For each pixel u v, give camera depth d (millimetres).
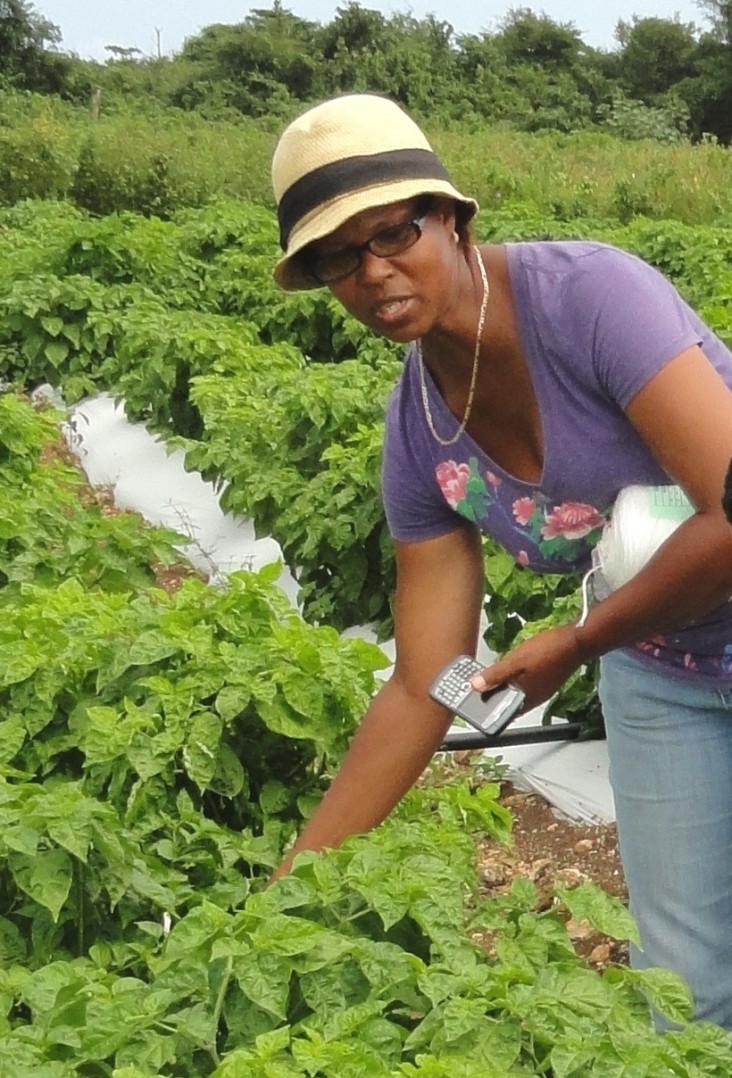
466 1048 2502
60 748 3982
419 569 3127
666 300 2588
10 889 3322
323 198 2486
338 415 7172
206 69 44500
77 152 19719
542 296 2596
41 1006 2738
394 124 2531
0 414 7277
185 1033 2602
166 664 4105
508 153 24219
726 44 47844
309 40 47969
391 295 2562
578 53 49781
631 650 3021
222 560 7797
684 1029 2730
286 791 3936
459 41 48344
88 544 5734
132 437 9695
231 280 12344
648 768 3072
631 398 2545
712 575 2523
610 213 19844
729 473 2275
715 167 21859
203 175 19672
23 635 4336
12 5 43156
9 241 13586
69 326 10930
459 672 2863
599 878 4941
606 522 2842
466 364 2697
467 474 2891
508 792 5543
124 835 3264
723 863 3115
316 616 6727
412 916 2801
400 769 3154
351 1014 2533
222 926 2744
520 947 2816
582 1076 2482
